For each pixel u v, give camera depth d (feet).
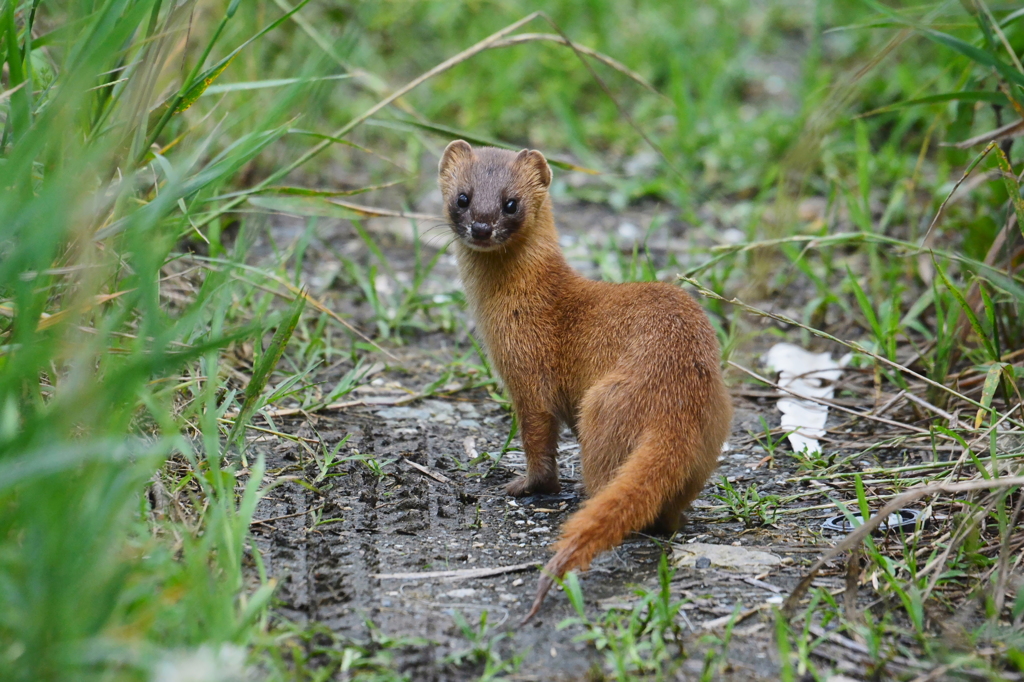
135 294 21.80
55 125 20.88
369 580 22.77
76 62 23.20
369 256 48.34
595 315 27.73
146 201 29.04
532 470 28.45
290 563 23.34
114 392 18.31
